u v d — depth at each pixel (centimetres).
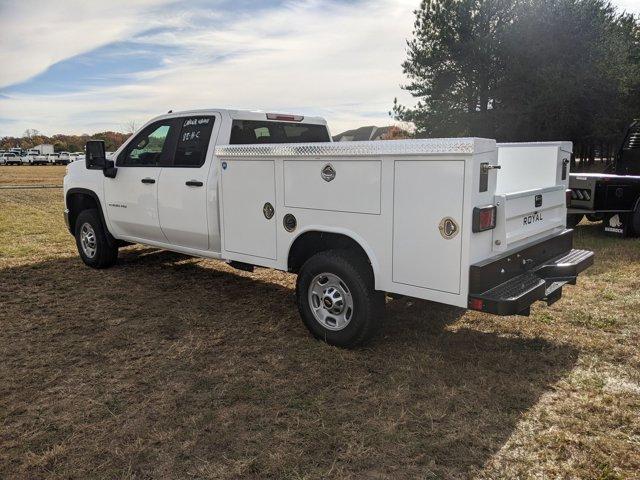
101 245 659
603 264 677
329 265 400
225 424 308
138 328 466
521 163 472
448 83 2431
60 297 559
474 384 354
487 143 328
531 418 312
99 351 416
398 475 262
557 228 457
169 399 338
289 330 458
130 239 625
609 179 838
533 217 406
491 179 338
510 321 473
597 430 299
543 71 2094
